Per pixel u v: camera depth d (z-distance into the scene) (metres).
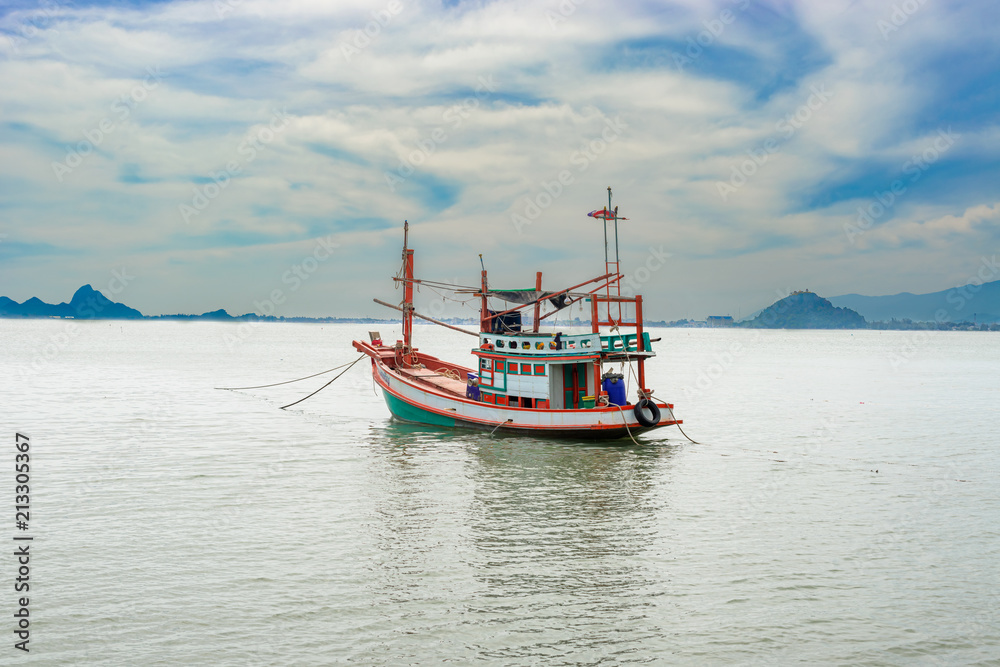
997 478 31.86
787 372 98.81
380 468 33.12
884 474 32.53
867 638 16.59
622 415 38.28
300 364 107.00
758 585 19.48
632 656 15.68
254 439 40.41
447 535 23.36
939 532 24.08
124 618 17.08
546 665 15.25
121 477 30.89
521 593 18.78
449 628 16.78
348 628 16.72
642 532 23.88
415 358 52.25
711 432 44.19
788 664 15.46
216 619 17.08
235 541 22.56
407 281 50.50
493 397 42.56
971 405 58.84
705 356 148.75
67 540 22.53
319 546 22.19
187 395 62.62
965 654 15.95
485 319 44.78
